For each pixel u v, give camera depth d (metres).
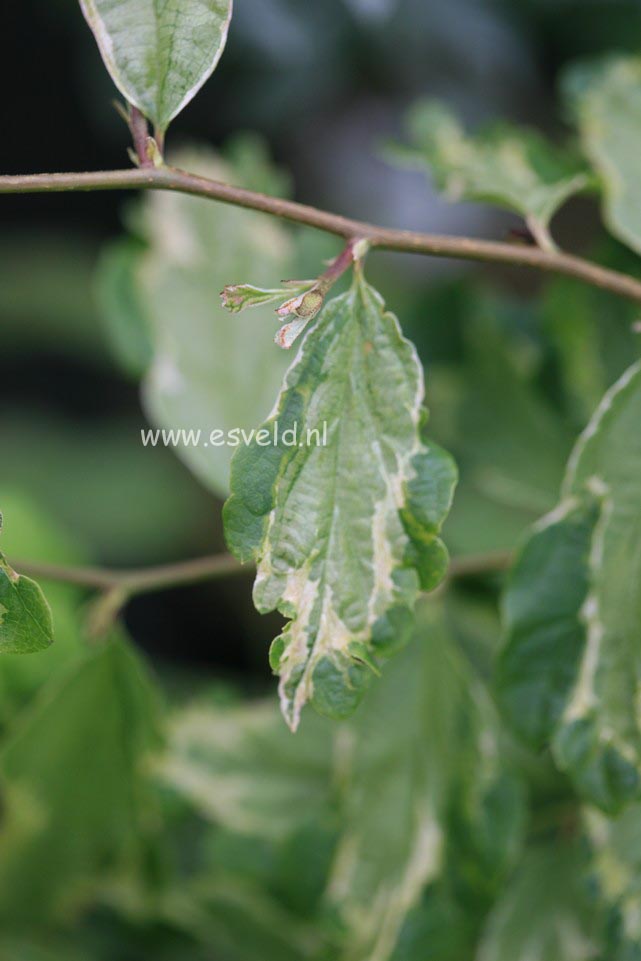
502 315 0.75
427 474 0.55
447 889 0.65
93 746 0.65
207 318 0.68
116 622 0.64
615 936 0.62
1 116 1.33
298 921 0.67
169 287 0.69
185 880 0.73
